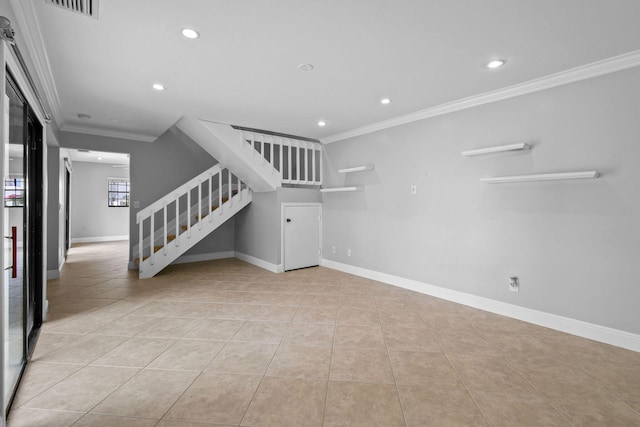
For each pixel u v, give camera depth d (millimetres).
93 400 1892
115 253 7184
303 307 3609
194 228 5293
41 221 3076
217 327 3018
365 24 2146
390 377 2180
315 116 4301
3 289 1633
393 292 4203
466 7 1952
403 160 4371
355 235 5180
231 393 1979
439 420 1750
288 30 2229
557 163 2967
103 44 2410
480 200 3531
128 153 5500
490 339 2789
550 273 3023
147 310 3461
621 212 2627
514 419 1762
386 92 3391
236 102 3742
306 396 1957
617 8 1942
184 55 2596
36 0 1872
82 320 3156
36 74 2602
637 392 2021
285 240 5445
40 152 3062
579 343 2707
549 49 2465
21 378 2121
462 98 3566
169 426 1683
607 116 2686
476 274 3592
